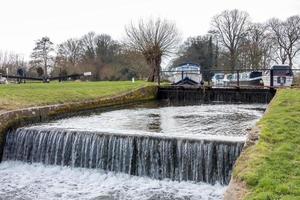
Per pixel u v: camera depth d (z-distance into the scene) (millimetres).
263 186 6773
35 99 20875
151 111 23781
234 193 6898
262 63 66750
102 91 27469
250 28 69250
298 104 14617
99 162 13477
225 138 12312
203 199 10508
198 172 12055
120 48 72062
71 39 84125
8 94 21062
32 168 14016
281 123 11109
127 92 29078
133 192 11242
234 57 68875
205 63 73562
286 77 29531
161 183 12070
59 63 73812
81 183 12203
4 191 11461
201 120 19250
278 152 8484
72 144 13961
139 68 62062
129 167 12969
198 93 31656
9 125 15781
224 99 30656
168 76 54156
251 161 8039
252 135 10031
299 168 7531
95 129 14648
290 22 65562
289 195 6297
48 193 11258
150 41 49156
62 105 20969
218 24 71125
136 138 12898
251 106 26891
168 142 12453
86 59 77562
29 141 14883
